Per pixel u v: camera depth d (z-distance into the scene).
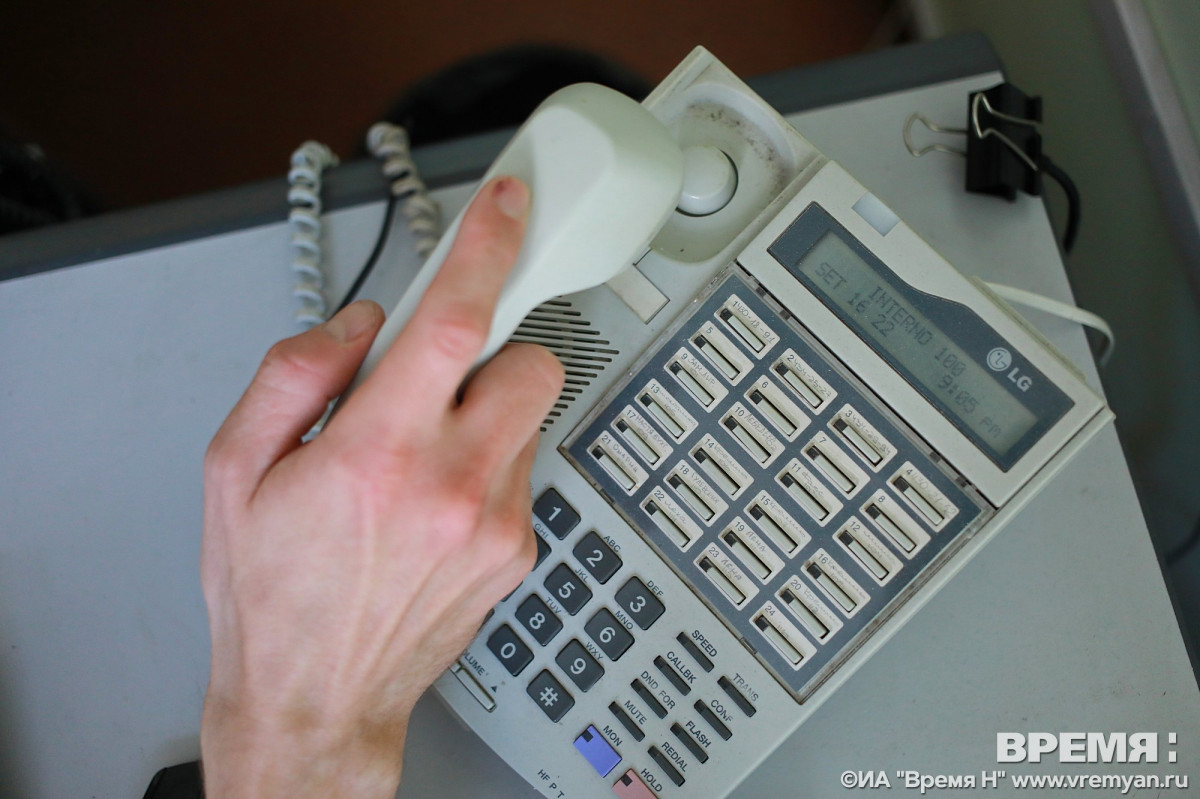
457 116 0.80
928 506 0.42
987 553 0.52
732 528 0.44
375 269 0.58
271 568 0.35
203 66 1.07
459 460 0.33
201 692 0.52
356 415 0.32
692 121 0.48
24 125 1.05
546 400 0.37
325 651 0.35
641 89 0.78
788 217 0.44
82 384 0.58
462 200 0.59
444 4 1.07
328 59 1.06
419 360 0.31
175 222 0.60
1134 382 0.64
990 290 0.44
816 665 0.43
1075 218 0.58
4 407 0.58
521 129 0.38
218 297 0.59
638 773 0.43
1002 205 0.56
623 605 0.44
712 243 0.47
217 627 0.38
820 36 1.03
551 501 0.45
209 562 0.38
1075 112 0.65
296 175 0.58
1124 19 0.56
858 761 0.49
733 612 0.44
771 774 0.49
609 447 0.45
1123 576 0.50
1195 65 0.53
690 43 1.04
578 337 0.46
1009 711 0.49
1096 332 0.62
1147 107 0.56
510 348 0.37
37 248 0.60
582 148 0.36
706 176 0.46
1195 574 0.60
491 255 0.33
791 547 0.44
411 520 0.33
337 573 0.34
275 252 0.59
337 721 0.37
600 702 0.44
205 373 0.57
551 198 0.36
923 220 0.56
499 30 1.06
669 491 0.45
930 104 0.58
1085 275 0.68
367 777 0.38
